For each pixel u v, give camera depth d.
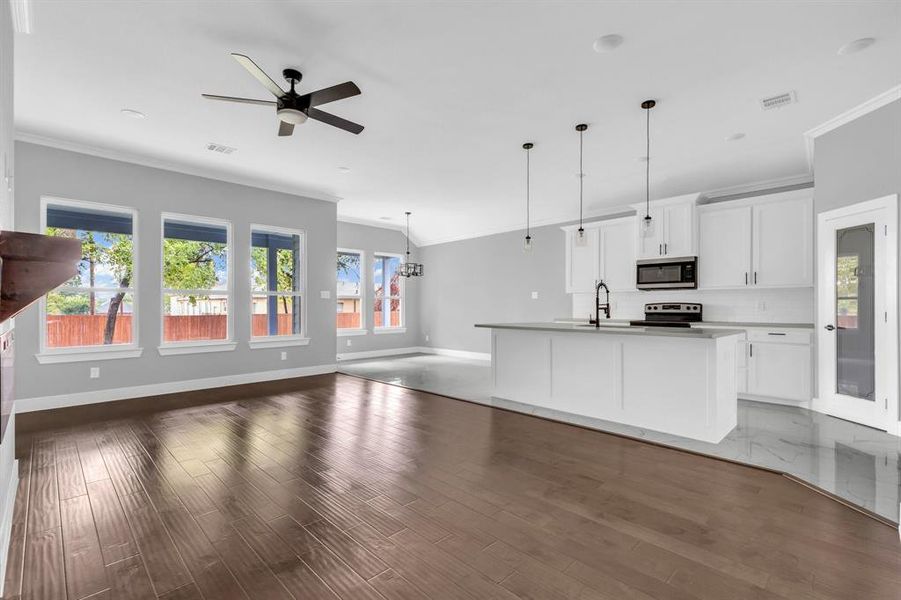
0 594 1.59
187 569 1.75
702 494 2.40
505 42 2.63
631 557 1.82
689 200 5.25
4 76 1.94
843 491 2.41
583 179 5.45
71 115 3.67
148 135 4.11
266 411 4.21
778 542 1.92
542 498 2.36
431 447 3.18
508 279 8.04
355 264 8.52
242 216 5.59
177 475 2.66
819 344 4.05
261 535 2.00
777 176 5.14
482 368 7.05
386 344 8.93
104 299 4.61
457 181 5.60
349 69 2.93
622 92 3.23
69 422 3.77
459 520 2.13
